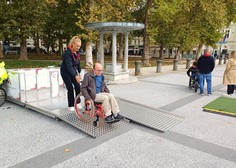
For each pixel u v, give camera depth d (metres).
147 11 19.23
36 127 4.50
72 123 4.45
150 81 11.30
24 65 16.59
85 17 13.86
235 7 23.83
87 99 4.36
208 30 23.12
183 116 5.40
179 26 21.36
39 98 6.30
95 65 4.59
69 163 3.12
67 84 5.01
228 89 7.87
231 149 3.66
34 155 3.35
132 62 24.52
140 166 3.07
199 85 8.44
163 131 4.35
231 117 5.39
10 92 6.23
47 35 33.12
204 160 3.28
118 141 3.90
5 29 19.28
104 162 3.17
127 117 4.99
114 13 15.73
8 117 5.09
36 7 20.08
